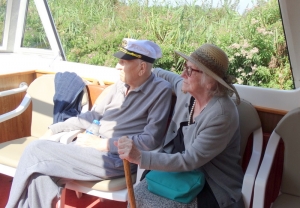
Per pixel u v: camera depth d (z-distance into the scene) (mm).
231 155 1878
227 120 1727
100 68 3090
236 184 1843
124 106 2248
